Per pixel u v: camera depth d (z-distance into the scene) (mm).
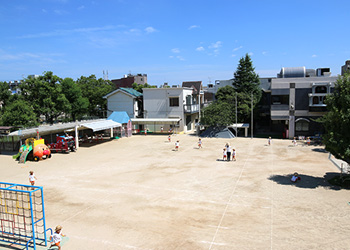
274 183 17438
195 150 29688
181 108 44094
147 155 27547
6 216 12430
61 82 42469
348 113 15734
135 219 12508
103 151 30500
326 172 19812
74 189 17125
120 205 14266
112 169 22094
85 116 50688
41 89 37781
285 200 14414
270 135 41000
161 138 39656
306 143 33031
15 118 32625
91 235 11094
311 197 14742
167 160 24969
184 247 9953
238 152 28141
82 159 26453
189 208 13656
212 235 10812
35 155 26031
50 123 41031
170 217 12633
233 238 10508
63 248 10094
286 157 25375
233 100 41938
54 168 23031
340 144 15961
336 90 17609
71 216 13031
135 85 57062
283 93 36281
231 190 16281
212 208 13594
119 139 39625
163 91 44844
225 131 39188
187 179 18781
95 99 50094
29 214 13398
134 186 17453
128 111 46438
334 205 13531
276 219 12125
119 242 10477
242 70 45281
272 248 9688
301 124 36188
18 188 17562
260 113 47500
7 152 31391
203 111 40344
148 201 14750
